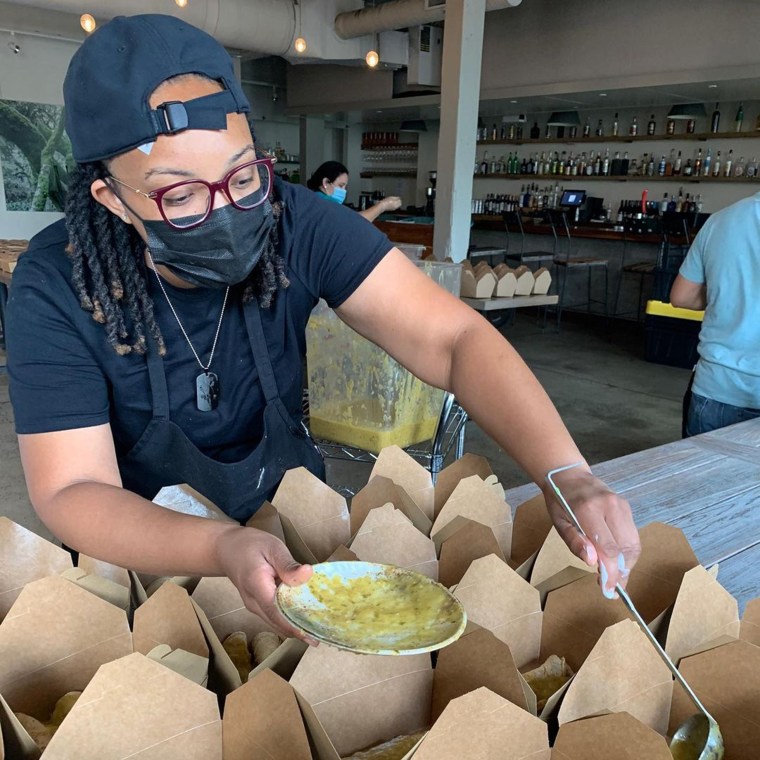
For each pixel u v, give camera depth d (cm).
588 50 641
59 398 77
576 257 692
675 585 76
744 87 561
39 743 52
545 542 76
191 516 63
